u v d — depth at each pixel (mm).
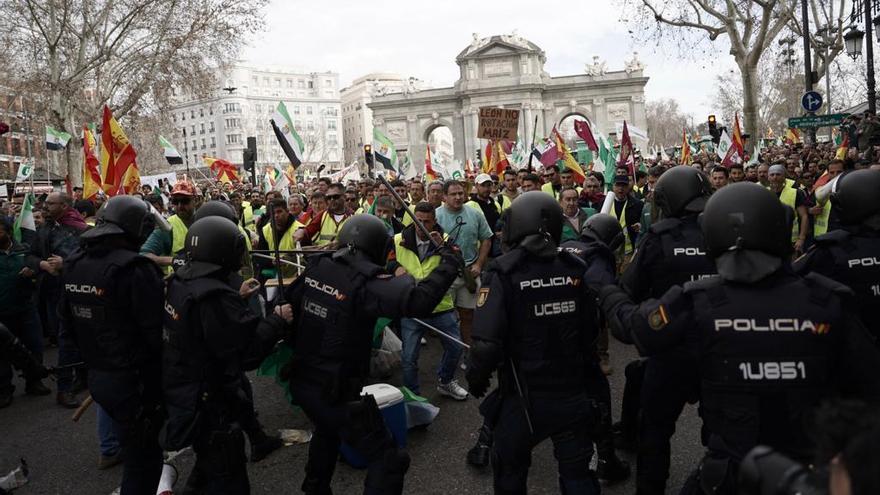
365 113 144000
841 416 1289
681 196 3643
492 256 7379
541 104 74750
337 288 3236
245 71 118562
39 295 8664
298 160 5539
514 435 3105
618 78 73500
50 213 7266
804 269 3516
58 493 4445
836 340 2191
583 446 3104
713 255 2426
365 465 4508
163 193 17375
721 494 2250
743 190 2377
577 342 3152
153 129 33062
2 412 6199
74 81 26562
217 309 3158
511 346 3111
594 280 3119
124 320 3516
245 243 3418
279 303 3482
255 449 4730
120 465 4852
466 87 75062
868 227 3389
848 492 1190
